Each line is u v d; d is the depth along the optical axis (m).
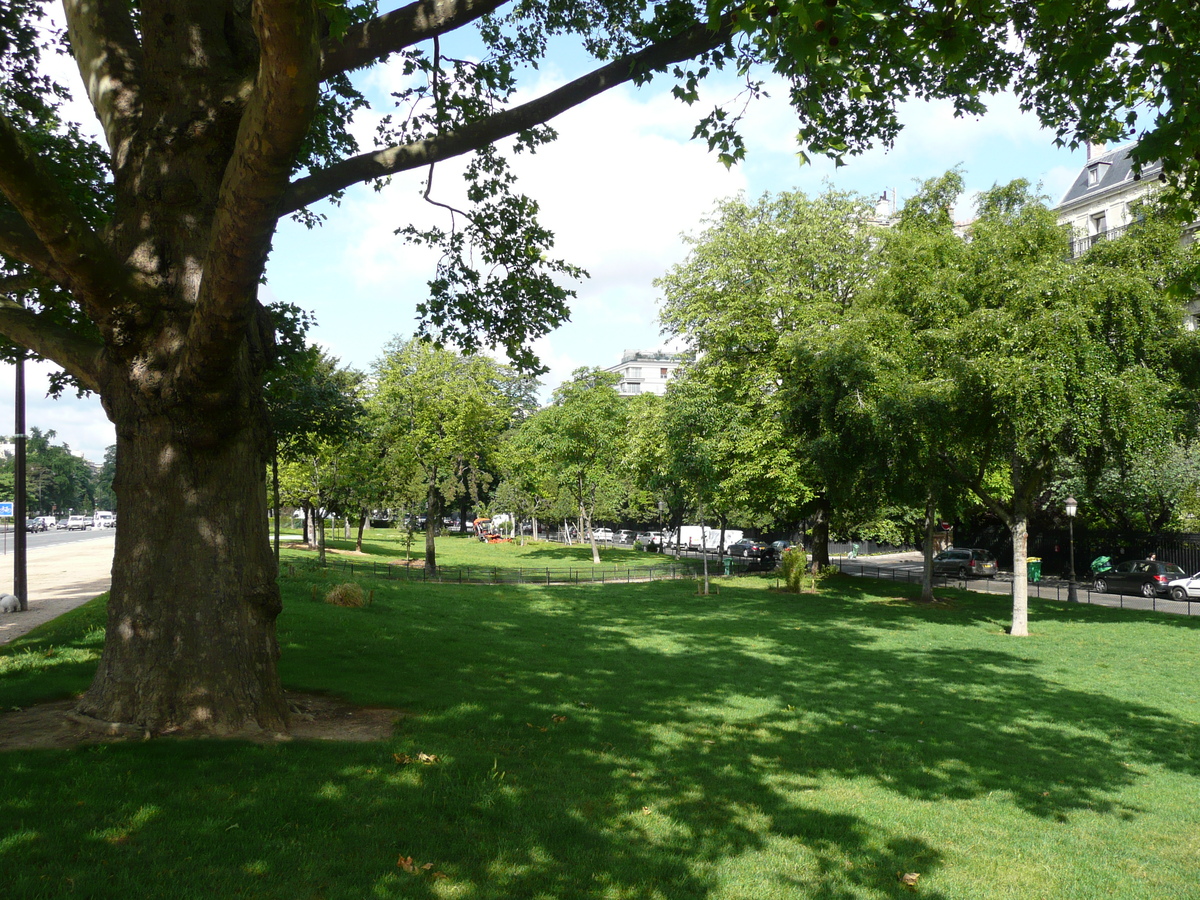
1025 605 21.34
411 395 39.03
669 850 5.60
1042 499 43.19
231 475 7.41
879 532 36.62
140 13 7.62
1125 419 18.55
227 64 7.60
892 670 15.80
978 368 19.14
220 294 5.79
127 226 7.28
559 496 68.94
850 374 24.03
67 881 4.16
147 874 4.33
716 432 31.09
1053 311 18.91
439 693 10.16
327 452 34.72
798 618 24.17
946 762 9.22
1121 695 13.74
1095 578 36.88
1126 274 19.05
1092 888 5.71
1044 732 11.01
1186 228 19.44
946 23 8.20
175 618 7.06
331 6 5.59
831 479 26.34
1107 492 37.28
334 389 24.19
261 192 5.12
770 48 8.08
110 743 6.39
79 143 11.84
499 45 13.20
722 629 21.48
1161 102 9.30
